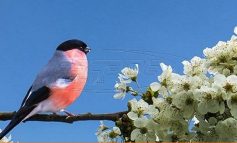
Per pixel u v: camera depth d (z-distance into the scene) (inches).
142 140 166.9
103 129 190.1
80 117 174.2
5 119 182.7
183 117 163.9
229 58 176.2
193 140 163.0
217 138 160.6
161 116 165.6
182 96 162.6
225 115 163.2
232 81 158.9
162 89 169.8
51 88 222.5
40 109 210.5
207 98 159.5
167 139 165.3
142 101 169.9
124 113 174.1
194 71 175.6
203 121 161.3
